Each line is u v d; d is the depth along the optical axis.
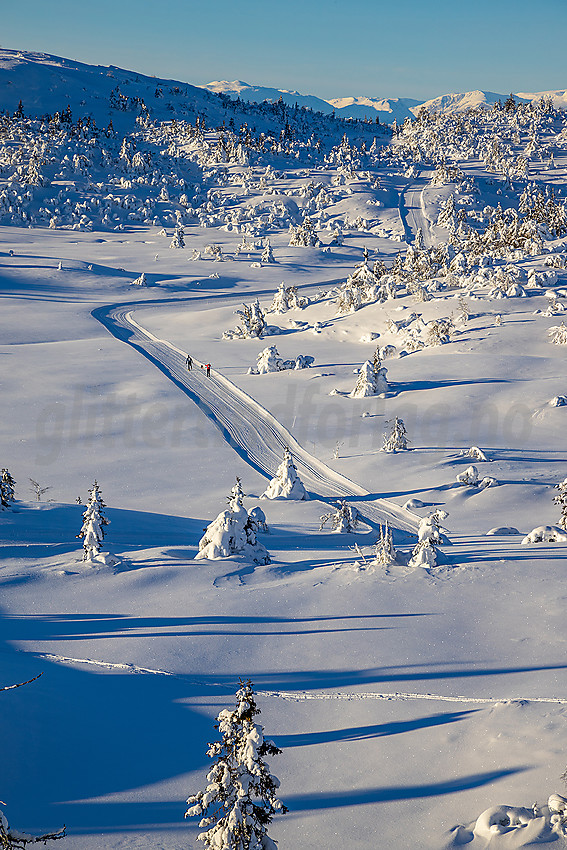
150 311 154.88
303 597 30.02
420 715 20.41
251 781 13.11
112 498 58.50
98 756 18.72
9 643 25.75
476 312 114.19
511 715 19.16
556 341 100.06
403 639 25.56
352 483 62.72
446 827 15.08
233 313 142.38
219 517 36.59
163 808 16.62
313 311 137.25
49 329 132.00
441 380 89.62
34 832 15.47
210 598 30.22
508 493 55.28
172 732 20.09
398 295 131.50
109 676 23.30
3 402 85.94
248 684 13.49
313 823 15.89
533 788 15.66
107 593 31.14
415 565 33.25
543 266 137.88
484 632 25.67
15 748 18.56
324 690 22.45
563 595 28.03
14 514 49.06
